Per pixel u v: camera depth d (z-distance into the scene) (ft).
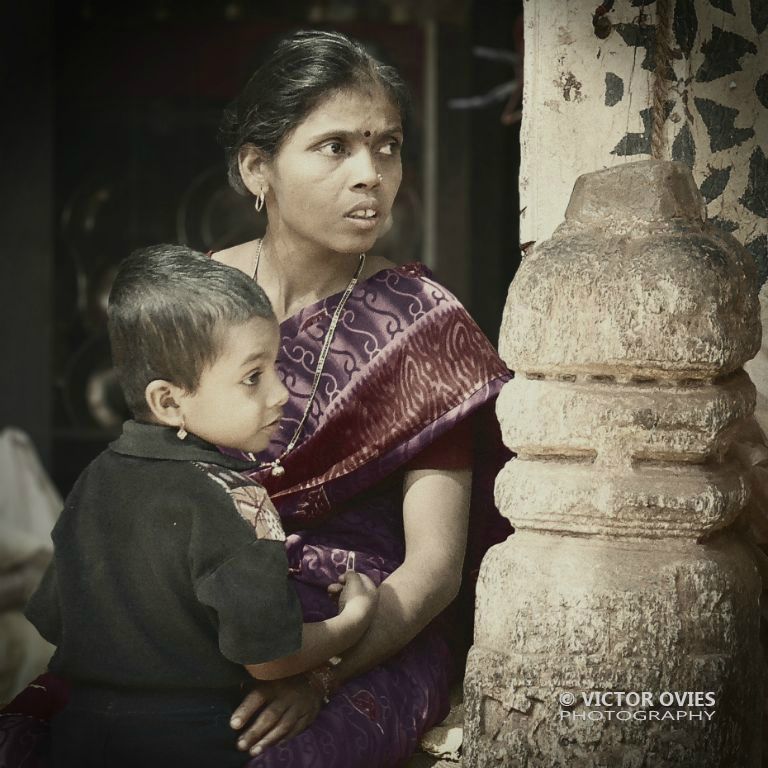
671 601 12.38
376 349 14.99
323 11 43.80
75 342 45.78
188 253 13.07
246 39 44.83
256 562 12.28
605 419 12.63
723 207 15.66
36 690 14.48
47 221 44.52
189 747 12.53
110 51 45.19
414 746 14.12
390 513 15.20
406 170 44.60
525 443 12.97
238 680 12.76
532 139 15.67
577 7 15.51
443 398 14.78
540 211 15.70
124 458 12.97
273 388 13.05
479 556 15.78
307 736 13.03
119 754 12.55
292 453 14.80
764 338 15.67
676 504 12.48
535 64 15.61
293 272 15.35
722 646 12.57
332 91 14.49
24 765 13.60
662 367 12.57
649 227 13.01
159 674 12.60
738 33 15.51
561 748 12.45
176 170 45.68
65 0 44.62
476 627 13.20
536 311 12.85
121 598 12.64
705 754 12.38
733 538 13.42
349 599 13.47
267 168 15.08
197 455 12.78
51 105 44.24
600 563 12.55
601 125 15.55
